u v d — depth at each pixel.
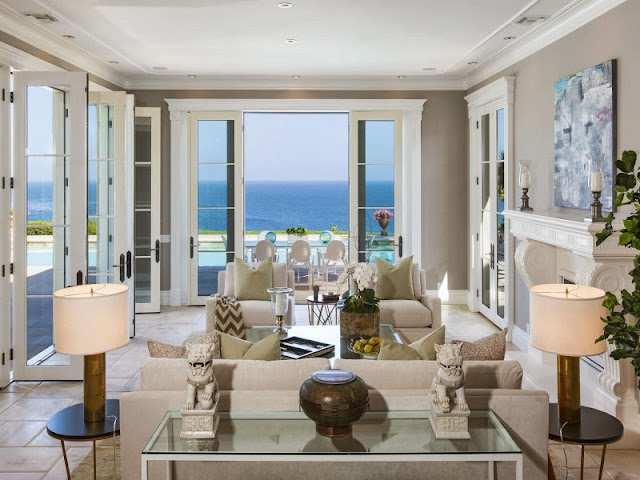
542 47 5.29
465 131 7.82
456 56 6.32
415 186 7.80
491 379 2.67
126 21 4.90
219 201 7.92
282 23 4.98
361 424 2.47
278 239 23.05
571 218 4.20
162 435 2.38
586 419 2.84
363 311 4.49
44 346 4.78
